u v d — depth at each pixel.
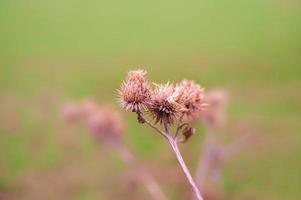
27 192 1.43
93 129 1.15
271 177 1.39
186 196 1.29
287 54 2.39
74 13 3.52
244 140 1.55
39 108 2.01
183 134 0.58
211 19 3.25
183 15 3.42
